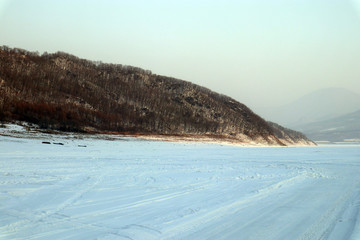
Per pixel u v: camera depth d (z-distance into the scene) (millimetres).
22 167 18578
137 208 9656
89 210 9398
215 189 12898
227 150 43156
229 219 8438
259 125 105438
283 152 40125
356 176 17156
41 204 10094
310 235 7082
